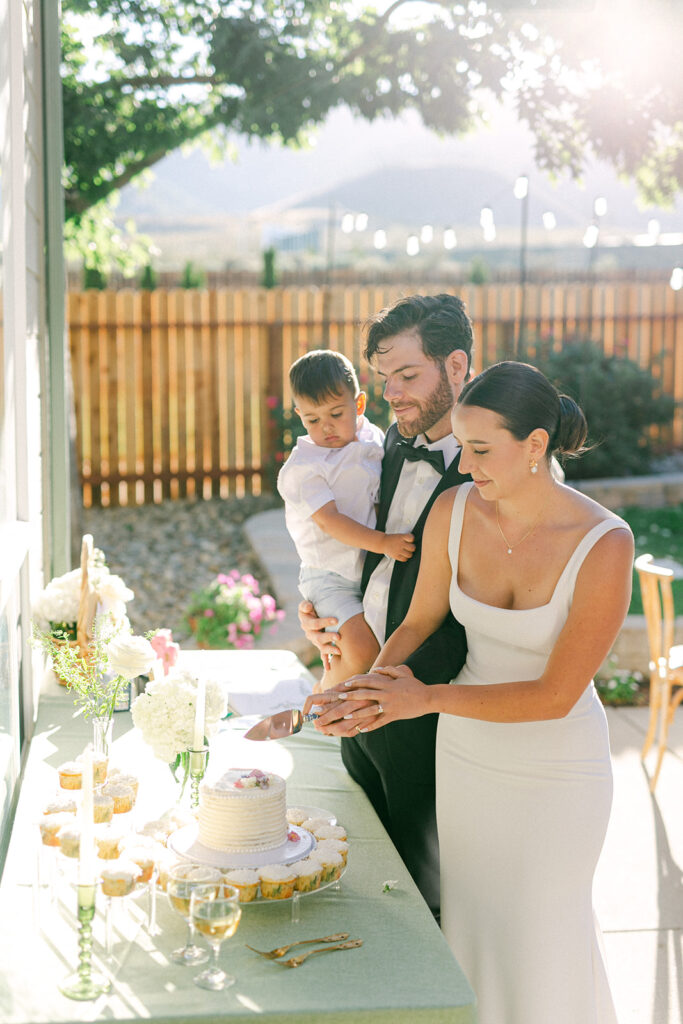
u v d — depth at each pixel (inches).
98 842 75.2
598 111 293.0
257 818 80.8
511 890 91.0
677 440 490.9
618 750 225.1
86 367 443.2
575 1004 91.6
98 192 331.6
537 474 86.4
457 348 100.4
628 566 84.4
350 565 116.0
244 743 119.7
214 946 69.4
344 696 83.2
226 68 311.3
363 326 103.0
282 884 77.0
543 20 281.9
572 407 87.0
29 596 130.4
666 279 530.6
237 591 259.1
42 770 107.0
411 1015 67.1
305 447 118.3
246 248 1141.7
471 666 94.0
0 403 106.7
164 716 90.7
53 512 175.5
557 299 483.8
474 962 93.0
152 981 69.6
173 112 321.7
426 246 848.3
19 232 124.0
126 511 439.5
